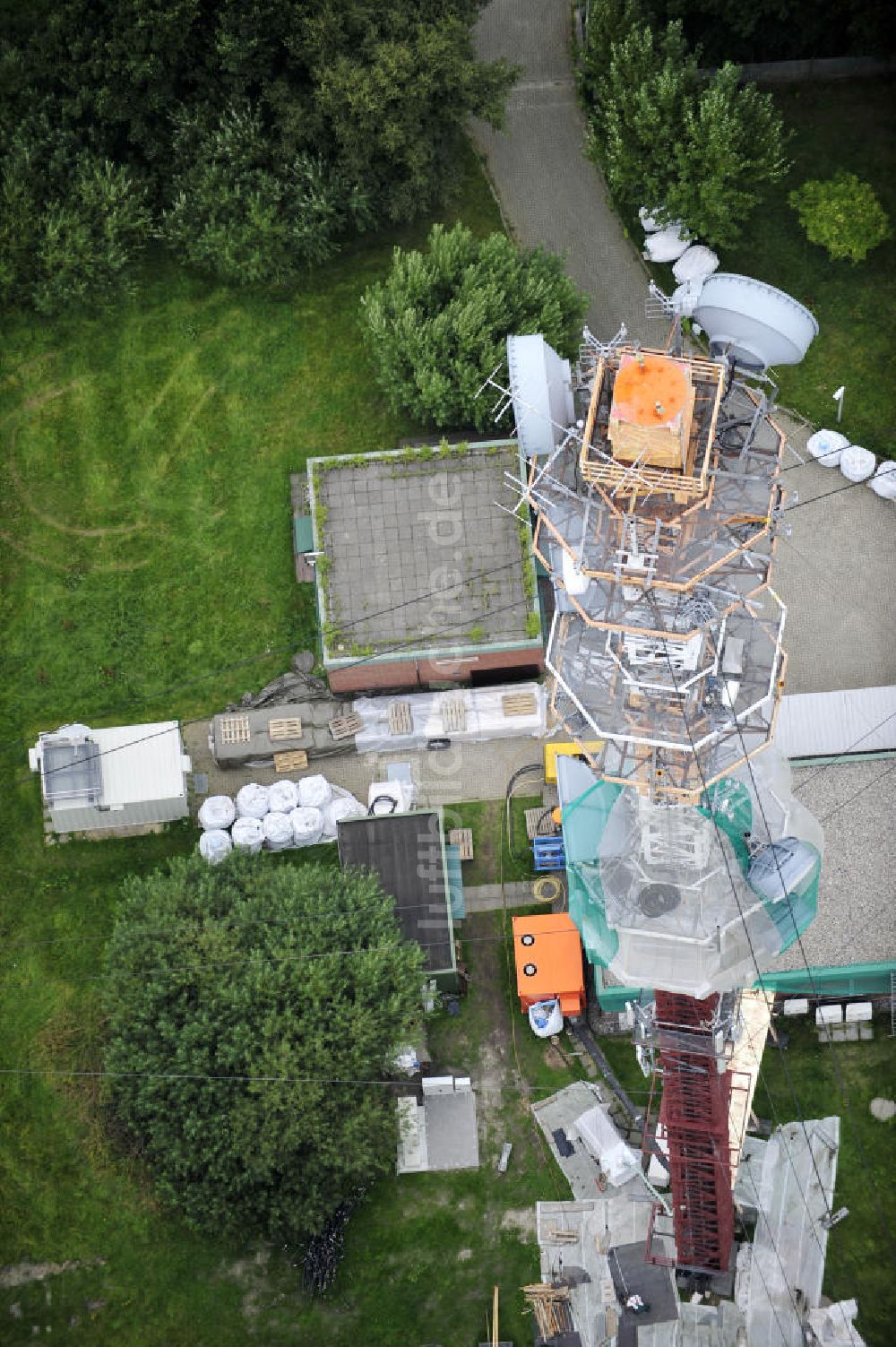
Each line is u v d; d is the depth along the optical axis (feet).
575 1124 253.24
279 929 244.01
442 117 268.21
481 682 271.08
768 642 217.97
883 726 261.85
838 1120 252.62
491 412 265.95
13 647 272.51
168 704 271.28
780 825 226.99
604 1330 243.60
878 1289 246.06
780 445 206.08
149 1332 248.32
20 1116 254.68
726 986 225.76
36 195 271.69
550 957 253.65
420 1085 254.68
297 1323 247.91
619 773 221.46
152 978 242.78
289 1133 236.02
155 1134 240.94
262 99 268.62
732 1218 242.99
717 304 219.00
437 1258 249.34
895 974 249.34
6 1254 251.39
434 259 265.75
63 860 264.93
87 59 268.00
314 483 262.47
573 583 210.79
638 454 191.31
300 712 267.80
